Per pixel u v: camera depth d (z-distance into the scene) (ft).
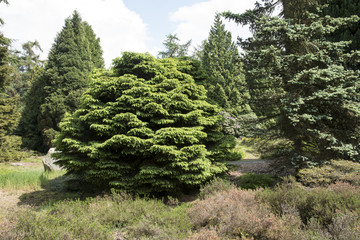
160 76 24.64
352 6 30.86
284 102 23.11
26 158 60.85
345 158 24.36
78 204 18.93
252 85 28.43
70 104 63.82
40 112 66.44
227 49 84.58
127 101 22.79
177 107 24.06
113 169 22.57
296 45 25.57
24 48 109.70
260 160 44.32
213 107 26.94
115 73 26.63
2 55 54.08
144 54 25.50
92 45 91.86
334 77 21.85
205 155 24.77
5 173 35.09
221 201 15.87
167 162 22.58
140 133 22.35
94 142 22.97
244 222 12.68
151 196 23.54
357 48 29.86
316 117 22.33
